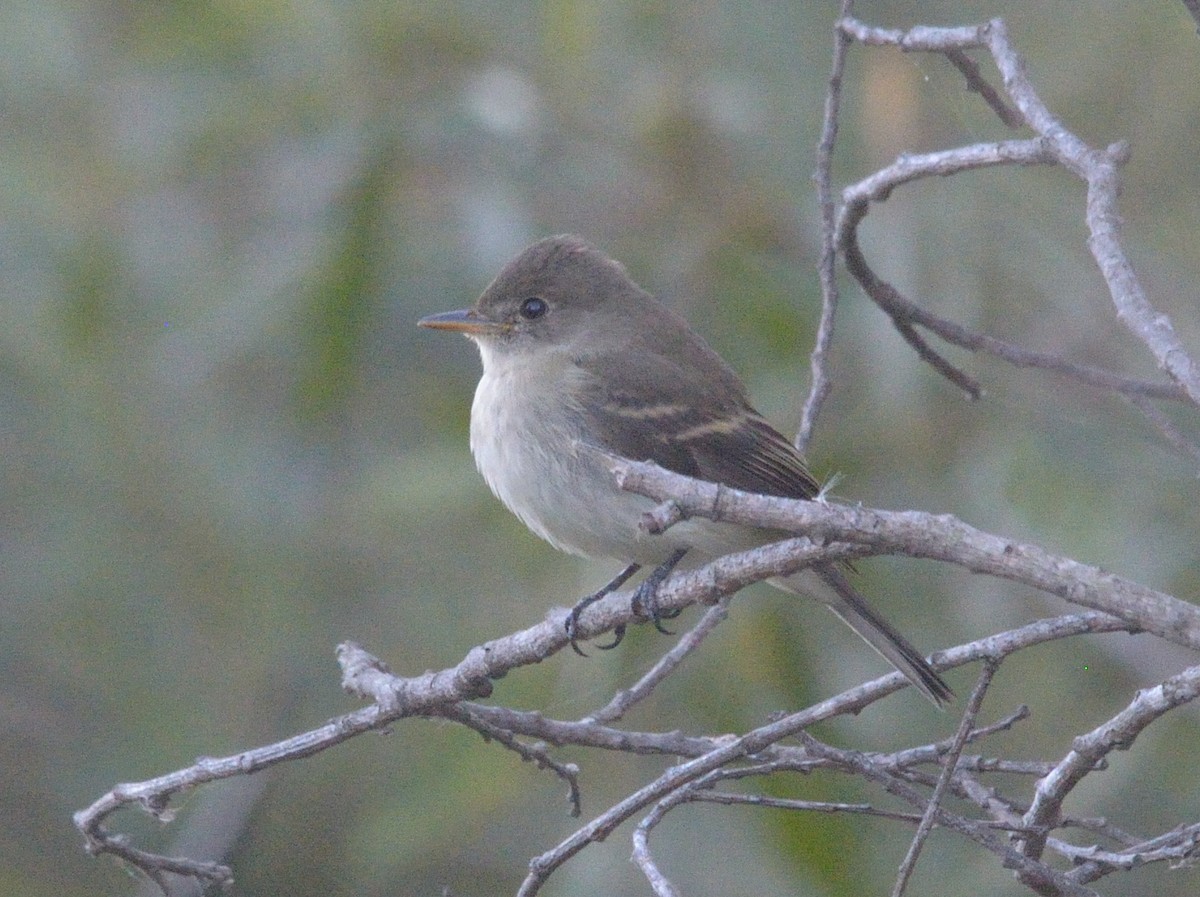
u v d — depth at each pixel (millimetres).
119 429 12820
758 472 9242
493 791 10828
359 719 7082
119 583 12852
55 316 12641
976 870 10281
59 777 12672
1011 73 6492
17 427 12930
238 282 12336
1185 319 8367
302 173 12250
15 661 12867
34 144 13070
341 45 12102
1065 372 7809
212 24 12281
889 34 7230
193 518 12820
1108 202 5934
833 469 10797
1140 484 10469
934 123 11062
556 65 11805
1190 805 10477
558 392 9094
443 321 9602
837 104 7770
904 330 8000
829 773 9930
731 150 11805
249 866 12227
